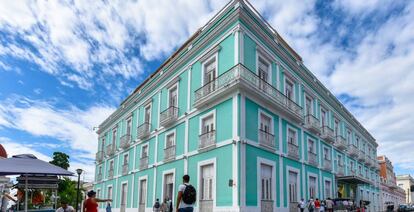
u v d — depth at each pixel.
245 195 13.48
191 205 7.03
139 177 22.31
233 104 14.55
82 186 36.41
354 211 20.17
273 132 16.42
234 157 13.83
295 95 19.53
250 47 15.83
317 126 21.06
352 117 31.16
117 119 29.06
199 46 17.66
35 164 9.24
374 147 40.31
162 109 20.78
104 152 30.48
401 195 58.75
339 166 25.02
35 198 18.48
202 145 15.92
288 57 19.14
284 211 16.02
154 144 21.03
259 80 15.45
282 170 16.59
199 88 16.67
